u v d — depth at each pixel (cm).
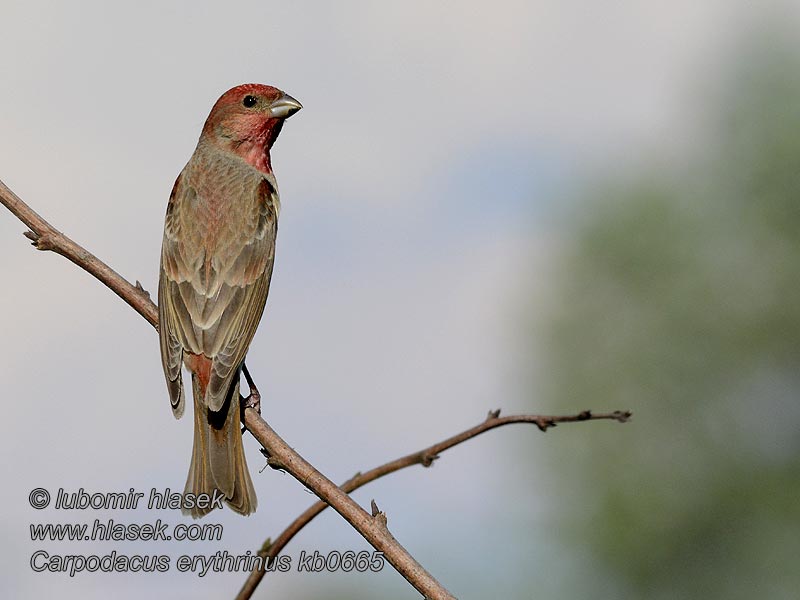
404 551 560
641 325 1692
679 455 1662
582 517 1551
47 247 746
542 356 1689
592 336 1703
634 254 1725
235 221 851
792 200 1745
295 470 590
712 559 1630
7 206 738
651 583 1606
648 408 1686
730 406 1694
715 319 1725
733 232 1780
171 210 862
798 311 1709
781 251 1736
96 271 761
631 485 1603
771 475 1662
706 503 1622
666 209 1752
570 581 1523
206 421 749
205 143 931
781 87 1802
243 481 725
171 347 773
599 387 1666
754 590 1634
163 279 827
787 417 1702
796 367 1733
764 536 1662
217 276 823
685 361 1708
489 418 630
